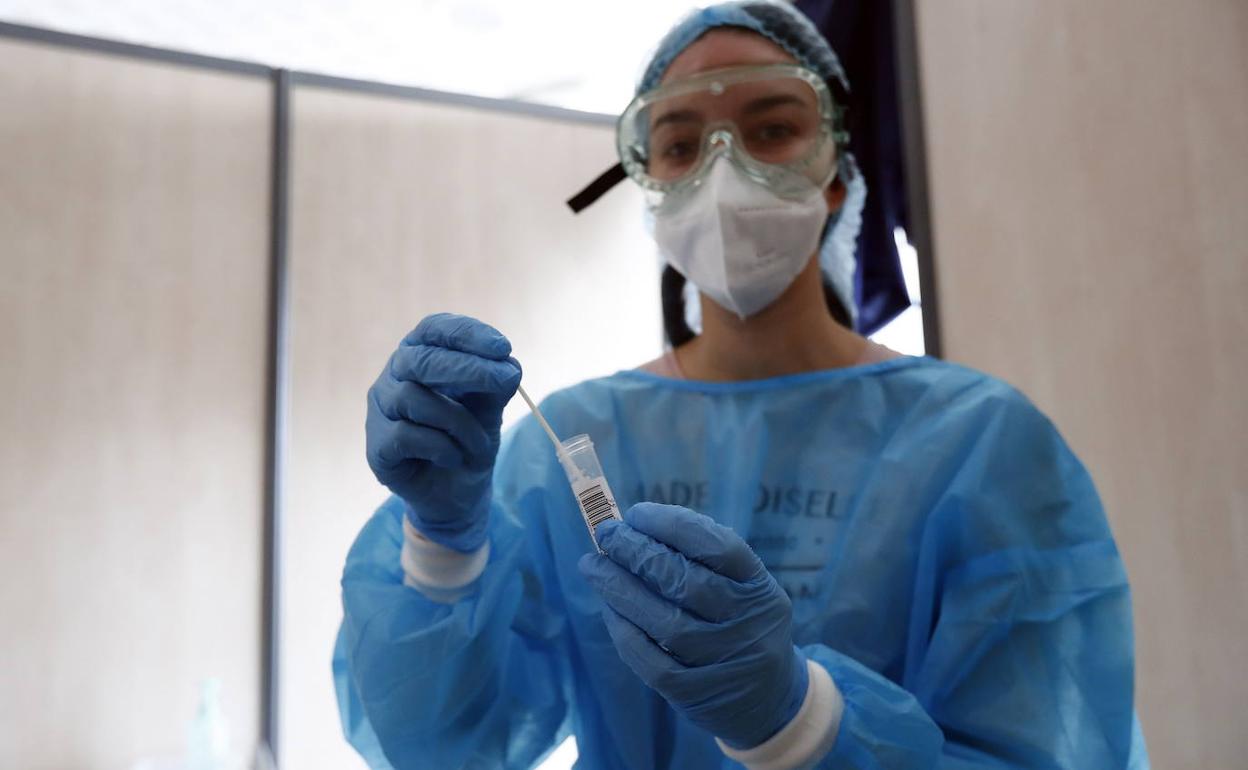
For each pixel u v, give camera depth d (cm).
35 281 212
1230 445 127
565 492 102
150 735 202
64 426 208
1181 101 136
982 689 83
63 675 200
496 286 242
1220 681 129
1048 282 158
